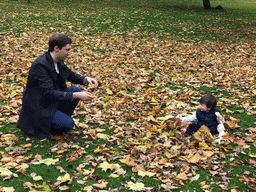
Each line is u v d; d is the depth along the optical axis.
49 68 3.01
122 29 11.02
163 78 5.79
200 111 3.35
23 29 9.88
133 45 8.73
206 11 18.14
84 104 4.34
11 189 2.32
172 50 8.41
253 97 4.79
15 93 4.52
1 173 2.50
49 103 3.09
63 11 14.31
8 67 5.88
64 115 3.17
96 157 2.93
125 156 2.93
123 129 3.56
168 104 4.38
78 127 3.57
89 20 12.34
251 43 9.98
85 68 6.31
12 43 7.89
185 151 2.97
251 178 2.52
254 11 20.14
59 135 3.34
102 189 2.43
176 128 3.57
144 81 5.57
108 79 5.64
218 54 8.25
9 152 2.88
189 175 2.61
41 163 2.78
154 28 11.72
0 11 13.13
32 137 3.27
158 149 3.06
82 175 2.62
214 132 3.30
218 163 2.82
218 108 4.30
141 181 2.54
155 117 3.96
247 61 7.48
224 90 5.17
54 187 2.40
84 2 18.97
